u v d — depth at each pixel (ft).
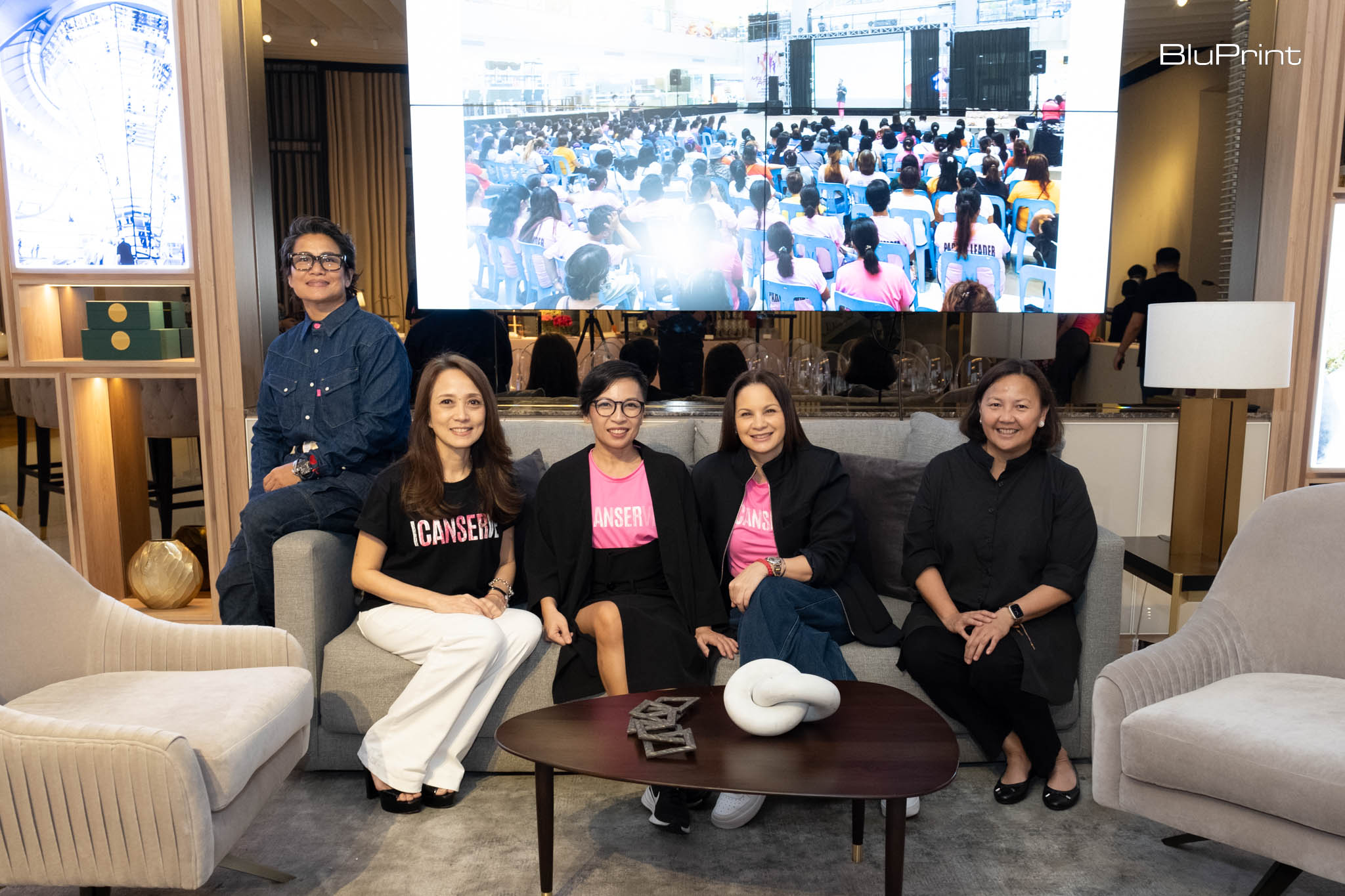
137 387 12.05
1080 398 12.05
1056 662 7.38
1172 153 11.65
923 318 11.98
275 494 8.23
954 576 7.97
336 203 11.48
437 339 11.81
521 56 11.37
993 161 11.74
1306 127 10.80
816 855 6.77
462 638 7.18
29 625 6.36
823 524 8.09
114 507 11.89
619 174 11.64
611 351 11.89
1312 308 11.07
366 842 6.95
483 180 11.59
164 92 10.64
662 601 7.89
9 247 10.77
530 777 8.05
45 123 10.66
